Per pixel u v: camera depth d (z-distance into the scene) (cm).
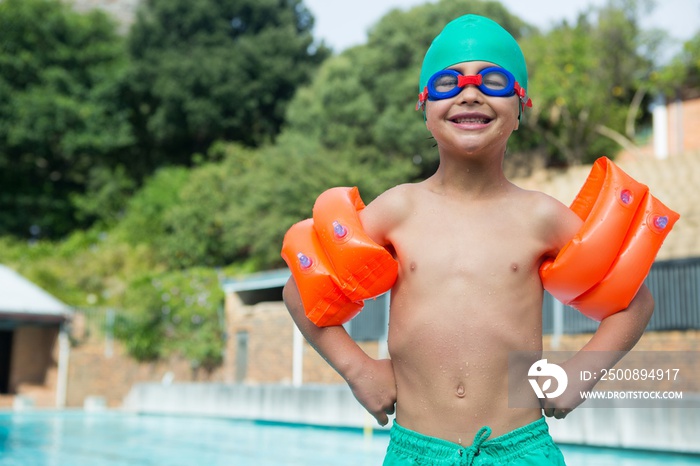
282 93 3328
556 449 208
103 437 1147
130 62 3425
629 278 211
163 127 3291
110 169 3412
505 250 210
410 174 2405
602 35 2238
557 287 214
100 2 4750
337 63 2633
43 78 3356
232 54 3272
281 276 1767
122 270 2617
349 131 2453
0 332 1989
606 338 212
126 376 2023
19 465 835
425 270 210
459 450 199
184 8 3394
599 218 212
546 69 2188
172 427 1311
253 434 1157
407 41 2523
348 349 219
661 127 2119
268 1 3500
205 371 1930
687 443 752
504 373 203
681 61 2053
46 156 3356
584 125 2355
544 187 1967
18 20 3353
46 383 1953
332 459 858
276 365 1694
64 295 2372
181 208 2669
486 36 211
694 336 1002
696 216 1395
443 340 204
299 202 2339
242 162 2842
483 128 207
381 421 219
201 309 1923
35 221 3216
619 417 809
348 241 212
